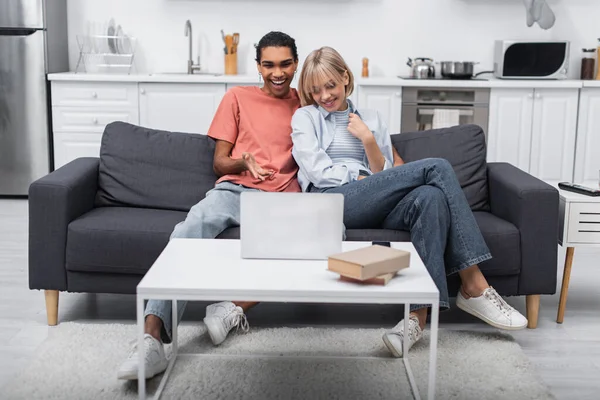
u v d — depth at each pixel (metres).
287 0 5.15
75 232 2.50
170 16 5.18
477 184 2.88
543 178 4.82
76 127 4.80
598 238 2.60
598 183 2.82
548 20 4.80
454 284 2.53
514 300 2.98
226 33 5.20
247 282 1.71
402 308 2.83
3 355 2.36
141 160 2.90
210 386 2.10
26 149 4.86
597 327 2.68
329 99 2.67
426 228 2.34
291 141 2.82
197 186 2.89
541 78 4.81
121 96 4.75
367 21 5.18
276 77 2.79
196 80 4.71
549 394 2.08
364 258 1.74
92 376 2.17
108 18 5.16
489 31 5.17
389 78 4.89
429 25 5.18
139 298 1.69
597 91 4.74
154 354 2.10
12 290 3.05
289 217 1.90
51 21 4.85
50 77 4.72
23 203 4.81
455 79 4.84
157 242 2.49
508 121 4.74
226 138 2.80
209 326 2.34
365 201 2.52
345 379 2.16
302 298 1.67
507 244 2.50
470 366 2.26
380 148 2.82
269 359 2.28
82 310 2.79
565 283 2.68
